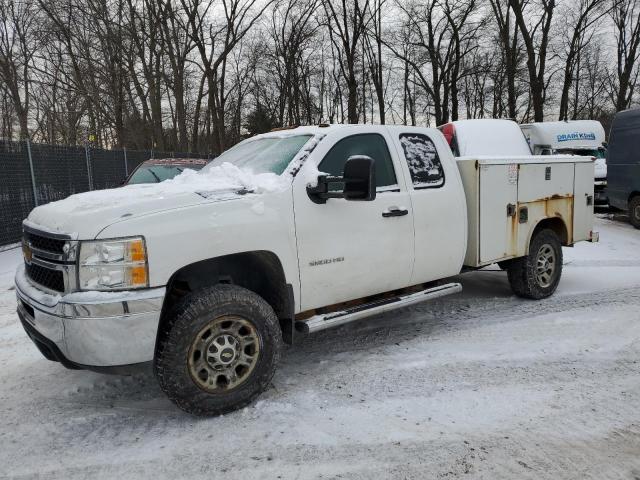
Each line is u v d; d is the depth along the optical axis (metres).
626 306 5.62
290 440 3.07
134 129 25.25
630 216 12.21
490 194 5.11
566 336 4.74
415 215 4.46
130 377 4.06
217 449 3.00
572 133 16.56
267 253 3.59
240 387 3.40
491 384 3.77
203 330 3.23
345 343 4.70
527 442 3.01
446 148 4.92
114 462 2.90
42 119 31.27
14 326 5.35
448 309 5.68
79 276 3.00
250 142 4.83
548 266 5.97
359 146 4.25
